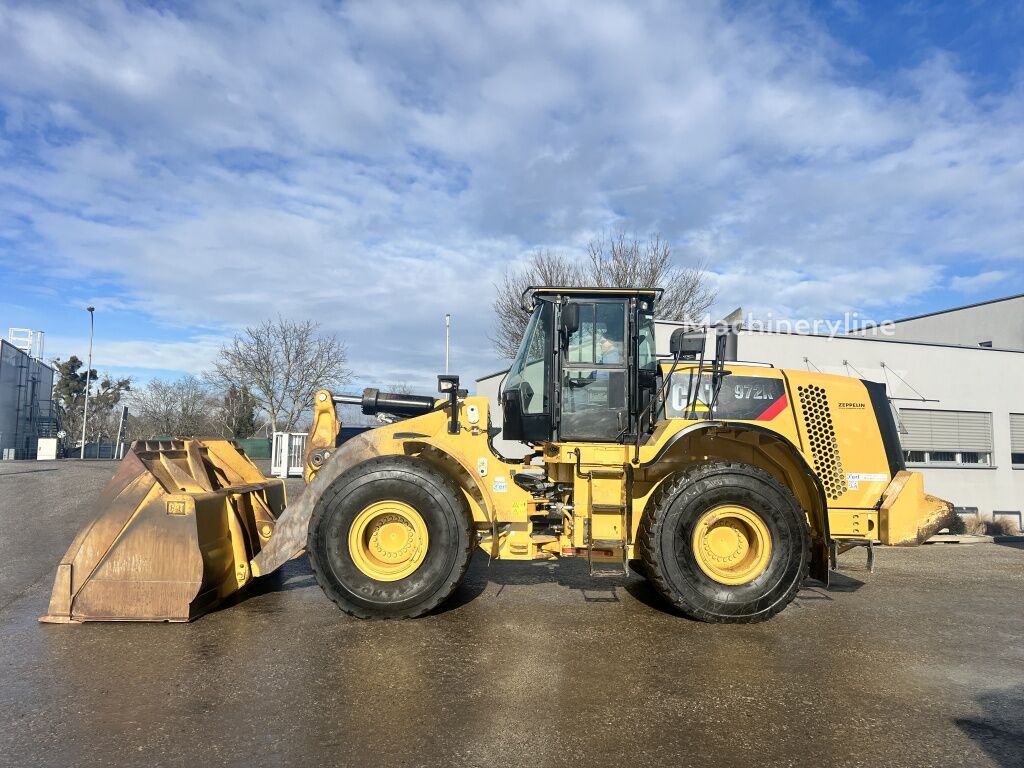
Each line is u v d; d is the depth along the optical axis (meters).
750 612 5.04
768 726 3.28
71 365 57.56
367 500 5.06
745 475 5.16
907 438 17.56
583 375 5.79
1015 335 21.98
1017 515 18.17
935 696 3.68
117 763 2.87
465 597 5.80
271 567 5.40
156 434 49.47
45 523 10.30
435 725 3.25
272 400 33.75
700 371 5.70
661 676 3.93
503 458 6.42
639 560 6.13
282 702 3.51
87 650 4.33
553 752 2.99
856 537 5.73
